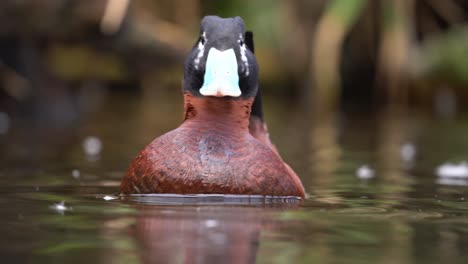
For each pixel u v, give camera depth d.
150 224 5.31
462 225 5.60
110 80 23.20
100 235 4.95
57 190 7.12
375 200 6.85
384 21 21.69
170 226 5.25
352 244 4.87
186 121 6.70
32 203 6.25
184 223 5.35
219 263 4.27
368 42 22.73
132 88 23.84
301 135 14.17
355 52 22.95
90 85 22.45
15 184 7.55
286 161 10.35
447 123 17.05
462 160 10.60
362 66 23.11
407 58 21.83
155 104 20.67
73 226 5.24
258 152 6.49
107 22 15.70
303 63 22.80
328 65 20.88
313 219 5.71
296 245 4.78
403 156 11.10
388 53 21.69
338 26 20.78
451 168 9.62
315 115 18.62
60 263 4.22
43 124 15.54
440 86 21.53
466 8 22.56
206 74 6.41
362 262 4.40
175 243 4.73
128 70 18.89
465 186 8.03
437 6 22.41
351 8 20.72
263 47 23.11
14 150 10.98
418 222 5.70
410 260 4.48
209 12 21.09
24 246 4.62
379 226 5.51
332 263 4.36
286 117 17.91
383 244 4.90
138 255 4.42
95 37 16.38
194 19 20.53
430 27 22.77
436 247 4.84
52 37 16.12
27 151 10.90
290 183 6.58
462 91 21.38
